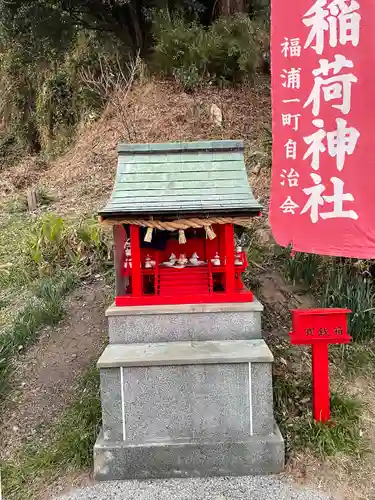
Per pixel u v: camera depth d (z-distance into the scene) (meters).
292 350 3.79
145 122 7.75
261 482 2.79
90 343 4.03
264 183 6.07
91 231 5.23
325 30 3.30
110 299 4.56
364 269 4.31
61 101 9.47
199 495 2.70
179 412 2.90
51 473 2.93
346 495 2.69
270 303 4.28
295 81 3.39
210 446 2.85
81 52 9.40
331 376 3.59
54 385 3.65
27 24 8.41
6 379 3.69
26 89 10.77
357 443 3.01
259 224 5.33
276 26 3.42
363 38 3.22
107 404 2.90
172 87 8.28
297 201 3.43
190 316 3.18
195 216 3.05
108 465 2.85
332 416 3.20
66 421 3.31
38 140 10.55
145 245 3.38
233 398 2.91
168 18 8.69
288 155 3.44
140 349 3.06
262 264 4.75
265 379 2.91
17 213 6.88
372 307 3.98
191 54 8.30
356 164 3.30
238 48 8.26
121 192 3.23
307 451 2.96
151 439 2.90
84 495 2.73
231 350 2.99
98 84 8.66
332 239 3.36
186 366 2.89
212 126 7.46
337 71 3.29
